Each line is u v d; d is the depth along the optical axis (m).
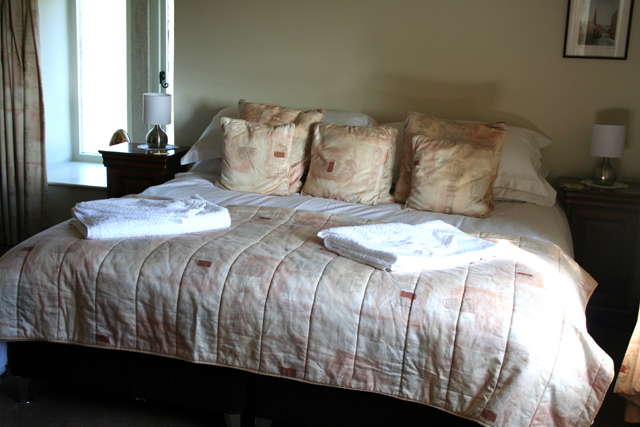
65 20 4.45
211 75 3.79
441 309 1.67
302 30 3.58
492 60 3.33
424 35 3.40
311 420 1.86
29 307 1.95
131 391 1.99
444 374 1.65
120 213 2.17
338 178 2.84
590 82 3.21
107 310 1.90
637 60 3.12
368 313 1.71
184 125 3.91
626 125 3.20
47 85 4.36
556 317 1.66
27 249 2.01
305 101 3.67
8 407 2.11
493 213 2.71
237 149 2.95
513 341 1.60
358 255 1.91
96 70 4.51
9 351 2.07
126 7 4.28
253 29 3.66
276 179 2.94
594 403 1.59
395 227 2.12
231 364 1.83
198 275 1.85
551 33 3.21
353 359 1.72
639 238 2.90
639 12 3.07
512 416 1.58
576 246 3.00
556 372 1.59
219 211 2.24
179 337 1.85
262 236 2.13
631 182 3.19
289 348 1.77
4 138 3.84
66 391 2.23
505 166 2.91
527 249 2.15
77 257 1.94
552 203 2.89
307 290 1.77
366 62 3.52
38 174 3.93
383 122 3.56
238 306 1.79
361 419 1.80
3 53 3.72
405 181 2.90
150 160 3.41
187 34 3.78
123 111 4.52
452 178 2.69
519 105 3.34
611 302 2.99
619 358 2.65
